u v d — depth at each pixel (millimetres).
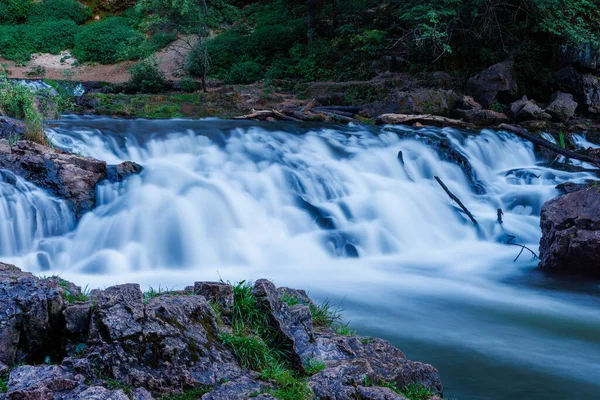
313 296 10781
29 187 13078
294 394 5066
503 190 18312
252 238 13898
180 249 13156
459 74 28188
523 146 21609
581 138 23375
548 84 27016
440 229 15938
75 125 18250
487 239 15781
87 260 12516
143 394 4656
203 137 17703
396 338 8750
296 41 32594
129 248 12898
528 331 9336
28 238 12656
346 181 16656
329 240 14367
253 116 22875
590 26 27391
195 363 5031
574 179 18766
